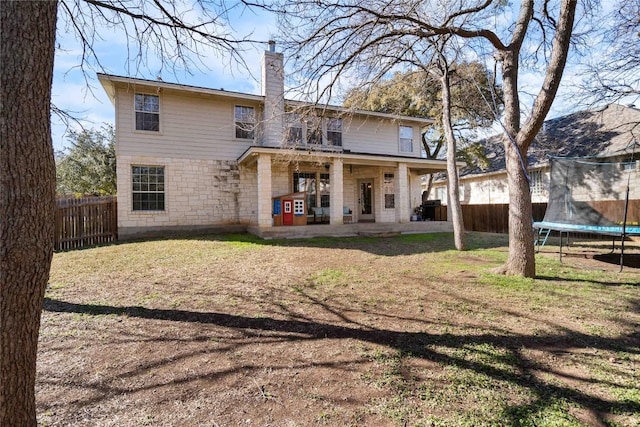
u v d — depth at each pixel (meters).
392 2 5.17
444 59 8.41
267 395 2.28
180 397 2.26
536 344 3.05
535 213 14.55
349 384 2.41
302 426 1.96
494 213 15.41
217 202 12.68
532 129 5.32
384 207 15.11
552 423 1.96
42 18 1.46
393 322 3.63
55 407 2.14
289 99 6.10
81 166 17.31
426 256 7.80
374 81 6.31
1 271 1.39
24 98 1.41
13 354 1.46
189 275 5.87
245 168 13.10
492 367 2.64
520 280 5.32
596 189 8.34
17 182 1.41
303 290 4.91
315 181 14.20
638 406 2.12
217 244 9.60
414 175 16.94
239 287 5.08
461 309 4.02
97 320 3.69
